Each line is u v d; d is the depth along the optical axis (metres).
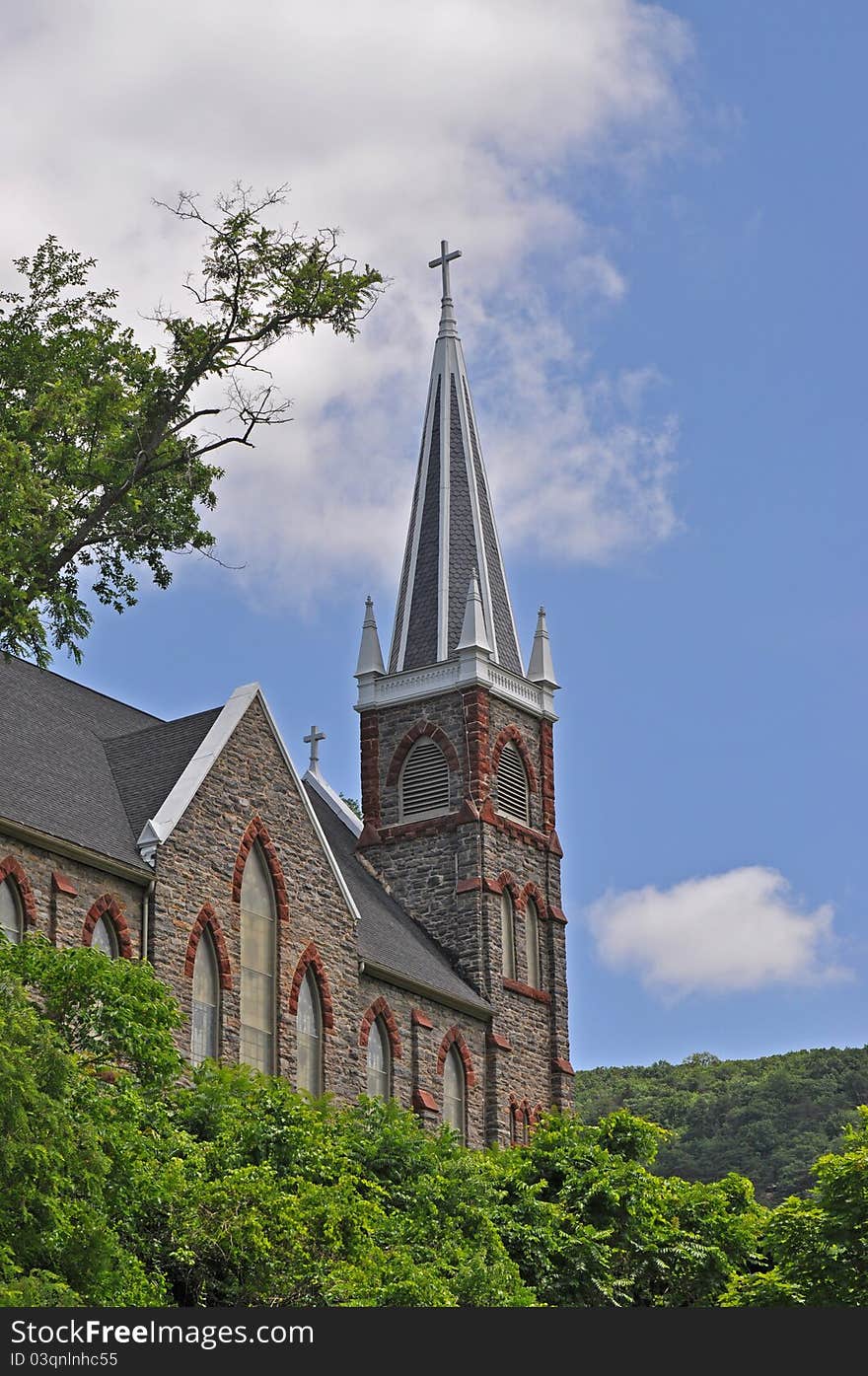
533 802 81.50
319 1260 42.34
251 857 60.78
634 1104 125.25
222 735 60.25
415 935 75.62
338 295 48.53
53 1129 35.00
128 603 50.22
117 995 41.50
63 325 49.09
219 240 48.38
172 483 49.31
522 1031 76.31
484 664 79.88
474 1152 58.62
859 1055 119.88
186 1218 41.06
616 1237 58.19
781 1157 111.00
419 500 85.94
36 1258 34.94
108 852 55.28
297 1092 54.69
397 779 80.19
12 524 43.62
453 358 88.44
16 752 57.38
